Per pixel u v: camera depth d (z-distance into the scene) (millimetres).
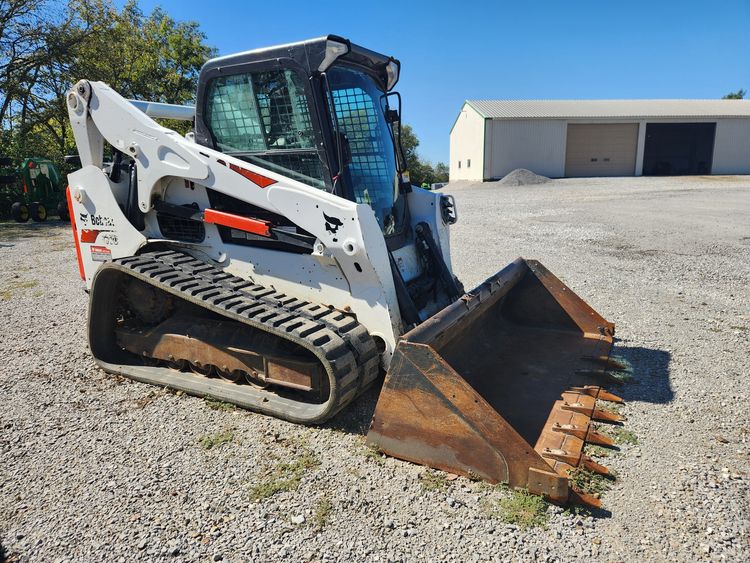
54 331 5637
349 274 3605
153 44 28328
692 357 4609
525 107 37844
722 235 10953
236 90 3980
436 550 2459
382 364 3666
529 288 4922
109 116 4301
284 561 2414
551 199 20375
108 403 3982
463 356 3973
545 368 4070
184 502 2838
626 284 7105
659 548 2428
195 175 3957
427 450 3055
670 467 3033
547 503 2740
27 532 2646
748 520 2590
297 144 3834
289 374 3658
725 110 37625
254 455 3256
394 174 4598
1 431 3605
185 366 4305
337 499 2826
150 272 3916
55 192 16609
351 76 4152
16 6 19344
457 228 12852
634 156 36406
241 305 3604
